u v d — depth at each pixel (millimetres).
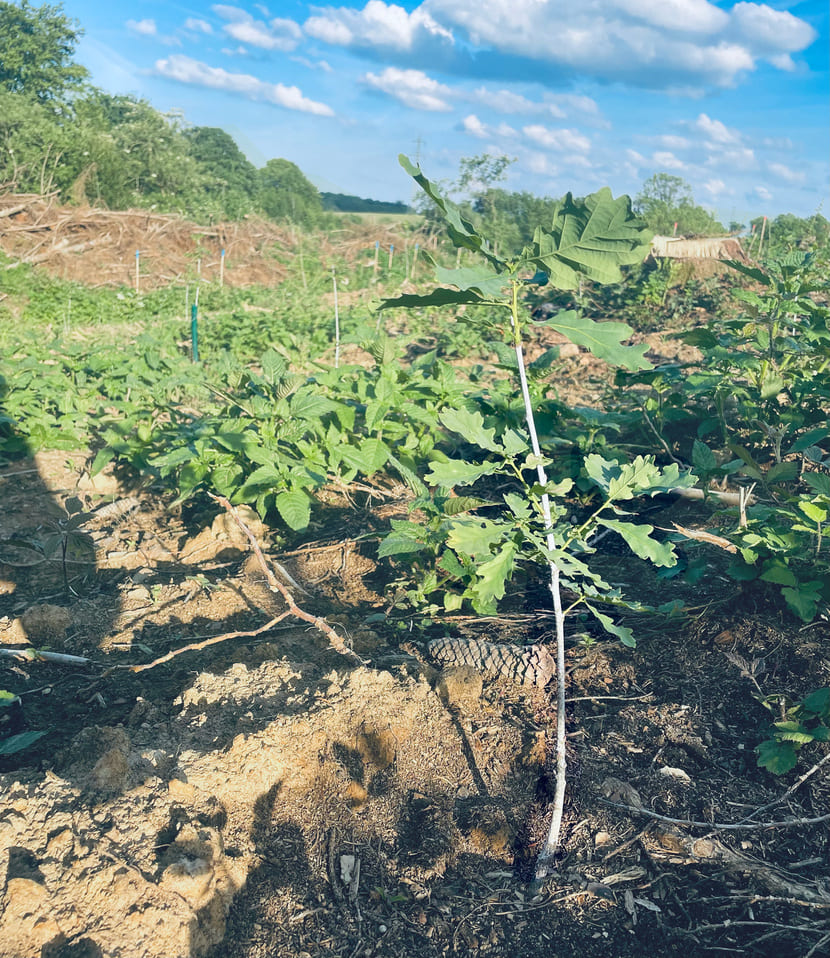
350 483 5930
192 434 5699
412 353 11562
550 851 2680
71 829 2457
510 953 2412
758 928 2453
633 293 14602
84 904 2242
